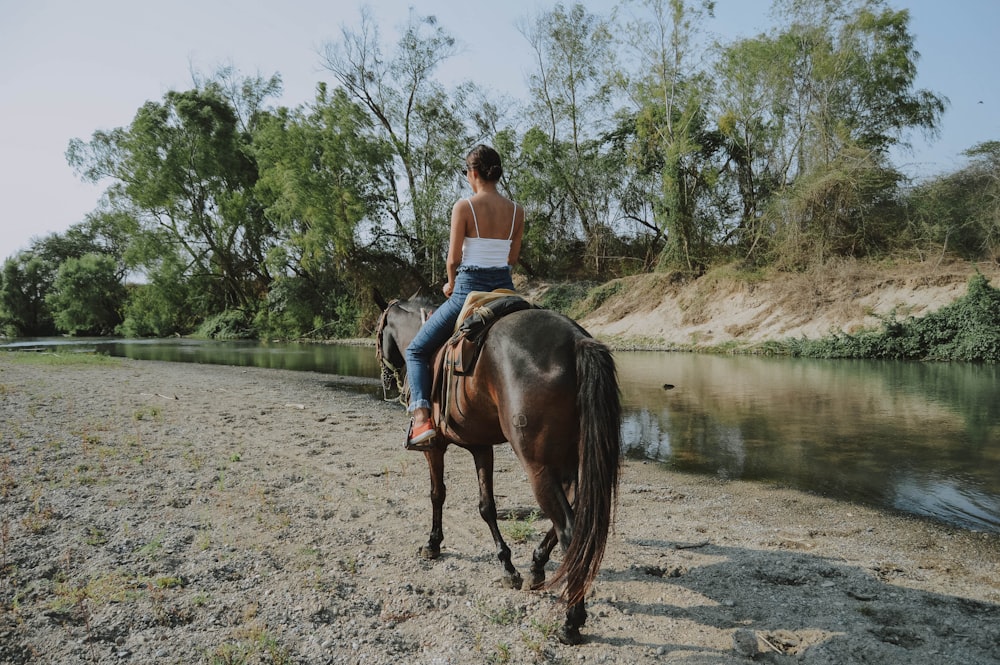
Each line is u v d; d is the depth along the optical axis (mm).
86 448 7402
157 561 4230
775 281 25438
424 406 3953
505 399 3344
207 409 11211
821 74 27531
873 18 27547
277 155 36938
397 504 5887
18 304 53688
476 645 3316
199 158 41438
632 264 37156
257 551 4508
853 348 20062
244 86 45875
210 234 44125
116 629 3354
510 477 7098
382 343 5148
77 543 4445
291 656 3170
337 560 4441
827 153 26094
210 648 3203
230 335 42062
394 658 3205
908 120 30391
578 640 3379
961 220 22547
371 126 37781
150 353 28031
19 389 12562
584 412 3055
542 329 3379
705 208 31781
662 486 6844
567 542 3125
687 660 3240
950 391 12758
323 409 11703
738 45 29328
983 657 3221
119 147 41062
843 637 3418
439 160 37375
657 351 24438
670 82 31344
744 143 30984
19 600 3619
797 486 6742
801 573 4336
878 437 8836
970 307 18656
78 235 65500
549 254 38625
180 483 6156
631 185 36781
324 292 41031
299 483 6465
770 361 19797
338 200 36312
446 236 36094
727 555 4719
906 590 4066
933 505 6016
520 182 36438
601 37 34812
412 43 37219
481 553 4703
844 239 24969
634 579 4266
